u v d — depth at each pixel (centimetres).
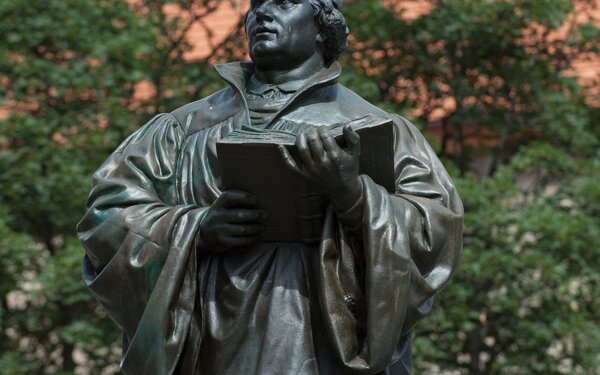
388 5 2847
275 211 962
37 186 2648
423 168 1021
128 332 970
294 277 966
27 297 2755
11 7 2672
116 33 2834
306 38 1021
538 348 2609
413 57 2817
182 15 3084
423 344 2477
